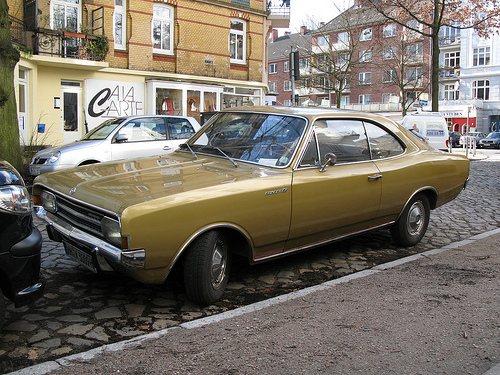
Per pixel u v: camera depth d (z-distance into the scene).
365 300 3.87
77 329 3.37
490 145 41.25
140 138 9.55
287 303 3.81
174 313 3.70
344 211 4.68
